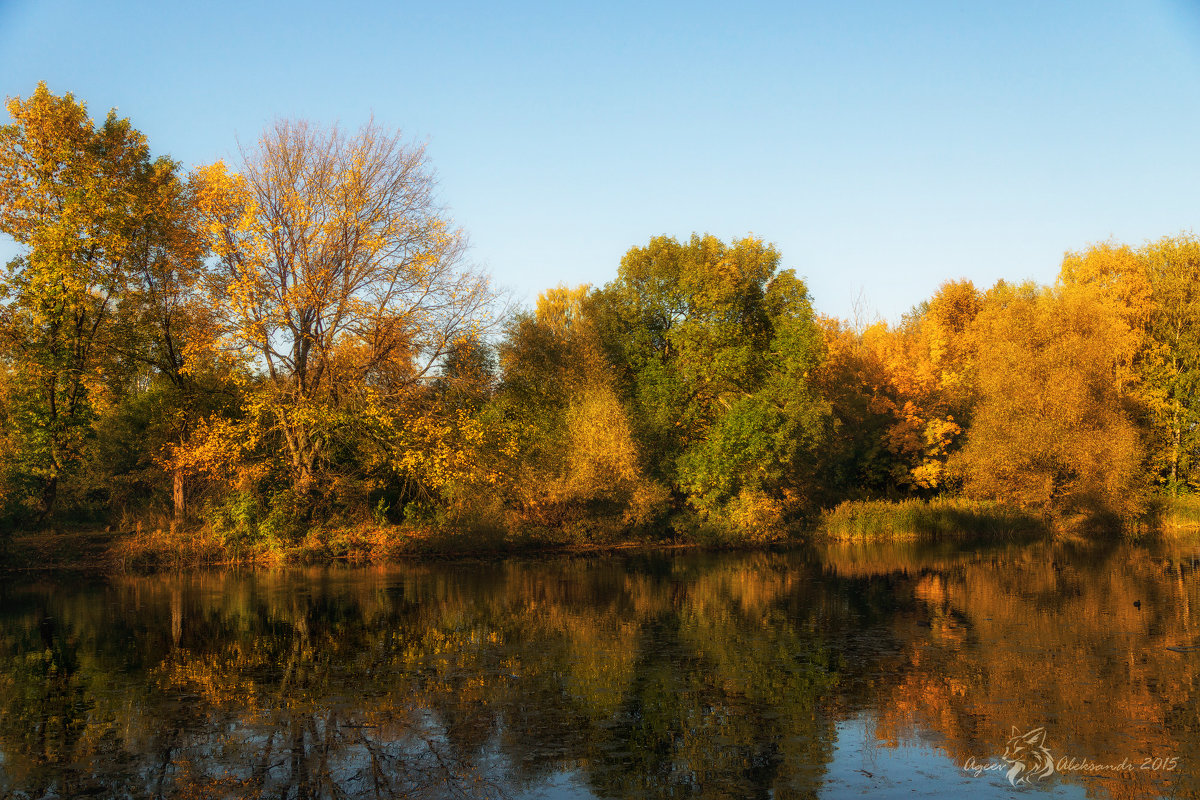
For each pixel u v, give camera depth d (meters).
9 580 22.73
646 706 10.24
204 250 26.56
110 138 27.42
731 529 33.44
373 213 27.69
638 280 40.03
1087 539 36.44
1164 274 43.84
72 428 26.34
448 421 28.69
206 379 29.30
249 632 14.93
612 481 31.88
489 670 12.05
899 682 11.32
